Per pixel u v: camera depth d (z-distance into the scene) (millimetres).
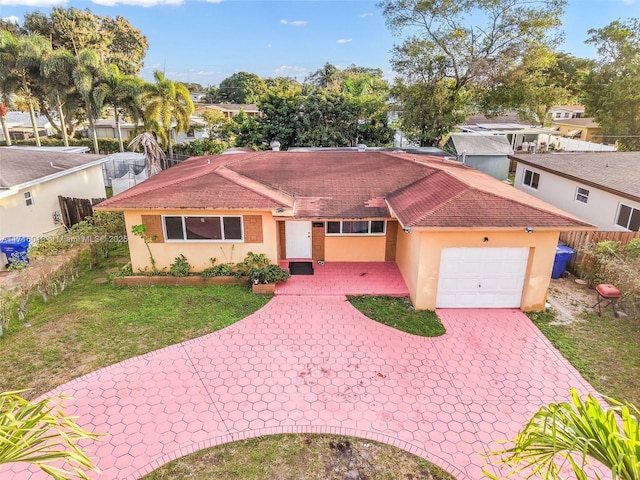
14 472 7531
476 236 12352
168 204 13930
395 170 17422
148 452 7965
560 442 4246
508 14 29562
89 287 14609
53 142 39656
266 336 11648
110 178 28938
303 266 15867
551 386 9836
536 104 32438
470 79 31562
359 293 13914
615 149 36531
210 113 43375
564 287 14766
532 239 12398
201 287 14453
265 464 7746
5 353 10773
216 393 9508
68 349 10969
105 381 9820
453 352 11055
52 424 4082
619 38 37438
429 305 13062
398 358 10789
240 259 14922
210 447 8102
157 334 11688
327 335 11727
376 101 35188
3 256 16375
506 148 30016
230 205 13859
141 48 66312
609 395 9523
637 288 12383
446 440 8328
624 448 3771
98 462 7734
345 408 9109
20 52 34750
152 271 15008
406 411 9047
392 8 31031
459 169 18109
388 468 7707
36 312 12852
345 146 35625
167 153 35156
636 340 11594
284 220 14492
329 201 15234
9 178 17656
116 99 35062
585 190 18656
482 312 13031
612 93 37000
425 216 12203
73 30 52375
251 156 19438
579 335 11844
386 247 16125
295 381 9914
